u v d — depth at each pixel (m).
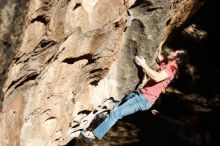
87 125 4.85
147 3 4.05
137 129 7.46
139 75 4.60
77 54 3.65
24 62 2.98
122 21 3.97
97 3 3.47
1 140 3.05
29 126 3.50
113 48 4.12
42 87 3.40
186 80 10.09
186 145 6.93
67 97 3.92
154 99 4.59
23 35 2.72
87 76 4.12
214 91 10.05
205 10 10.36
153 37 4.36
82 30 3.48
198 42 9.89
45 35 3.03
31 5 2.71
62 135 4.30
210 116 8.34
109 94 4.63
